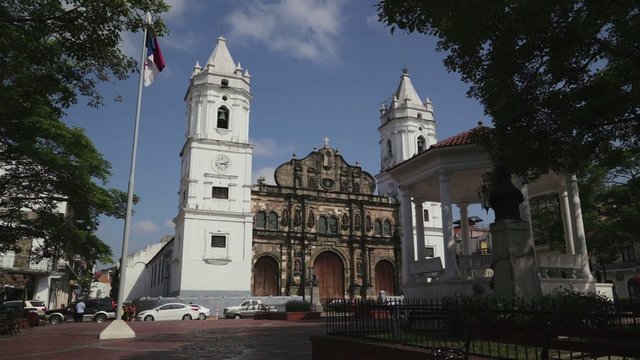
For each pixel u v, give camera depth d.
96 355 13.55
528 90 12.41
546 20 10.30
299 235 56.53
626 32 11.32
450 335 9.63
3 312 23.80
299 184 59.50
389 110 65.69
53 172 24.28
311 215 58.28
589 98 12.01
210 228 50.22
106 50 12.46
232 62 56.25
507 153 12.88
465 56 12.86
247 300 44.50
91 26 11.66
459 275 23.09
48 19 11.42
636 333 5.99
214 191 51.72
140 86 21.89
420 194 29.80
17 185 24.50
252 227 53.47
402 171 27.77
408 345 8.59
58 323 35.69
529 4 10.02
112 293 81.88
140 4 12.01
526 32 10.77
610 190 29.56
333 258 58.56
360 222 60.56
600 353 6.30
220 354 13.27
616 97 11.40
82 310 37.28
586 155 12.98
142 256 82.50
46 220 25.34
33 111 21.50
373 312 10.43
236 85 54.91
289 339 17.36
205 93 53.47
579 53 11.62
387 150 65.44
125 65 13.47
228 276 49.62
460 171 24.94
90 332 23.64
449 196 24.05
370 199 61.69
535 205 46.81
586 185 31.52
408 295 25.81
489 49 12.02
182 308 40.53
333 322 11.23
